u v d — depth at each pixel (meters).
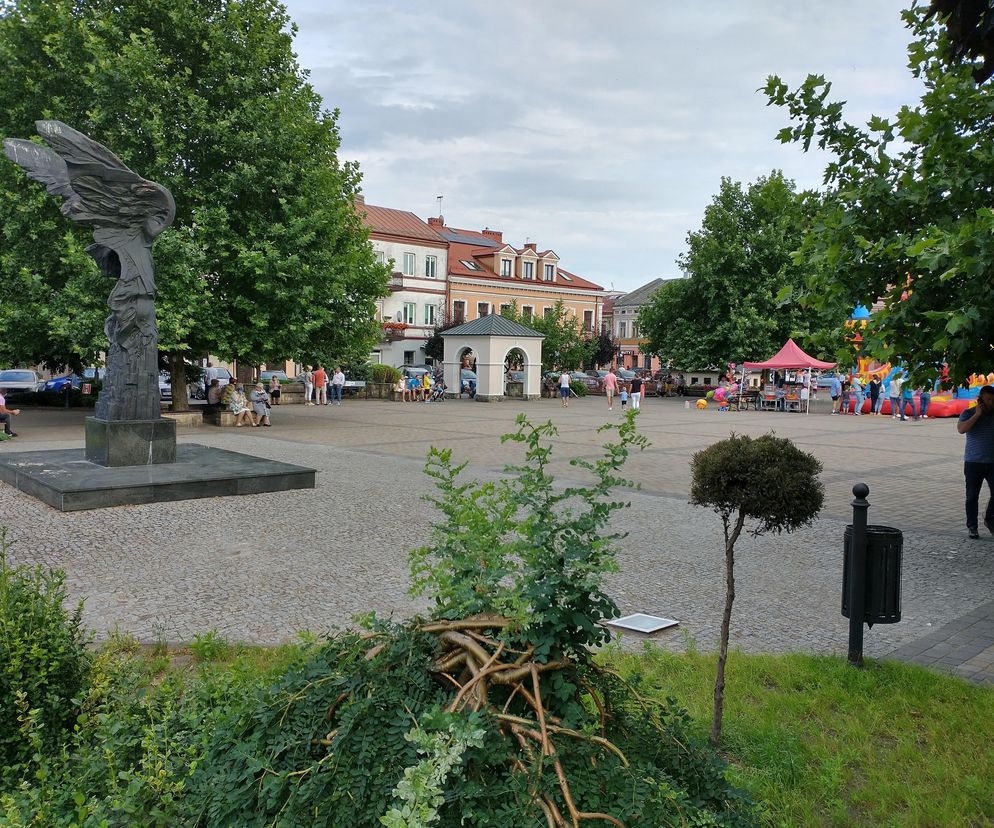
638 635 6.16
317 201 23.11
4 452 15.00
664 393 52.94
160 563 8.10
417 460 16.45
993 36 3.18
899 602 5.40
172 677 4.27
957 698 4.80
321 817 2.21
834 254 5.63
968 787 3.66
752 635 6.25
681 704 4.57
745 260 45.06
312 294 22.66
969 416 9.94
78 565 7.99
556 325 55.44
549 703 2.51
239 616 6.45
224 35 22.28
